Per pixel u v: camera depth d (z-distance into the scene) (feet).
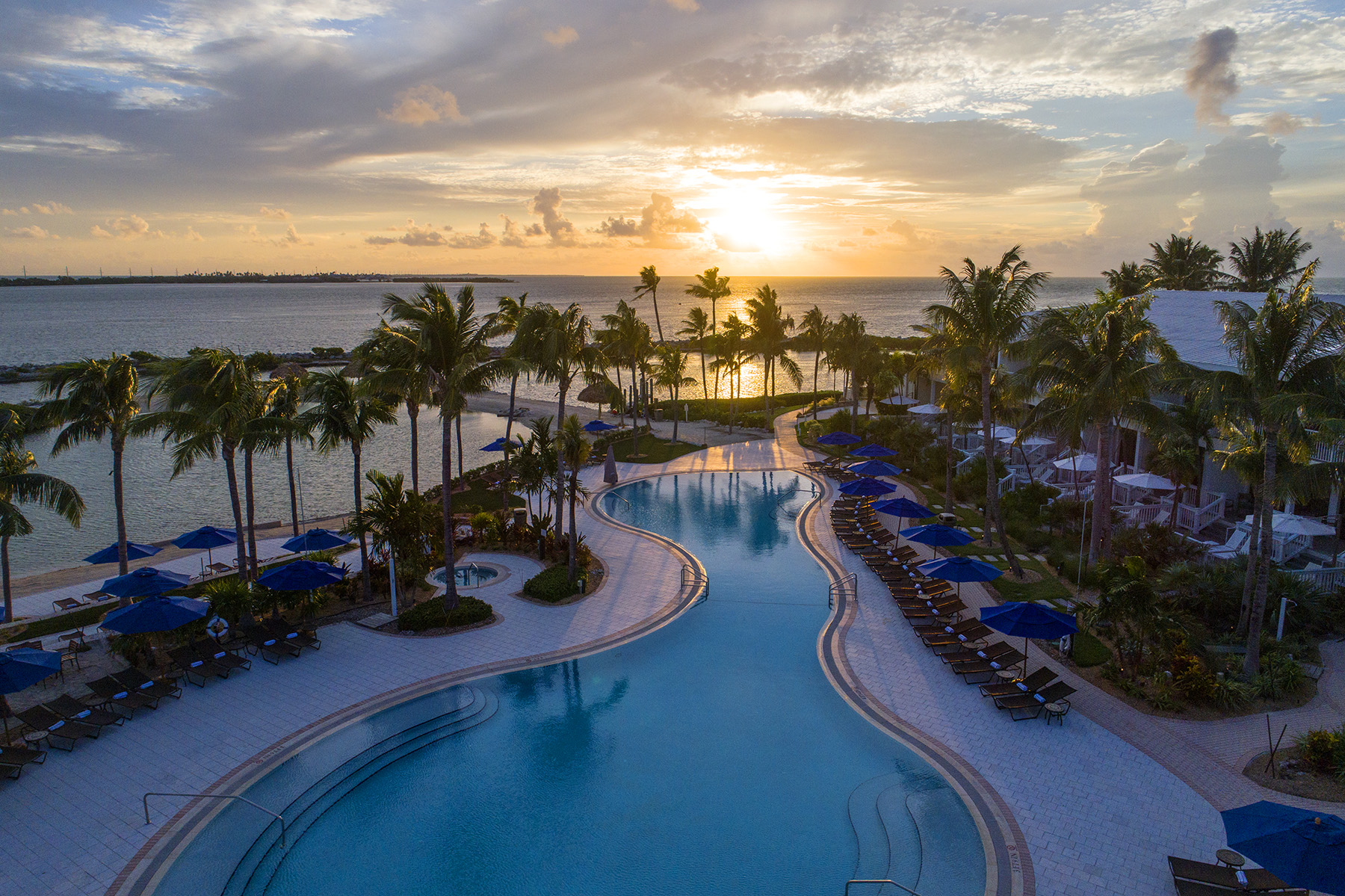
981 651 65.16
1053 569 88.38
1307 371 59.00
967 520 110.42
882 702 59.16
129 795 47.78
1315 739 49.39
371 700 59.72
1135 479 98.53
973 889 39.58
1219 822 44.37
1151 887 38.99
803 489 132.87
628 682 63.16
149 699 58.59
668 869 41.70
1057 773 49.42
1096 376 81.25
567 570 86.74
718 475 144.15
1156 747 52.42
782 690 61.57
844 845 43.34
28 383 304.30
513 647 69.62
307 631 69.92
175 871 41.39
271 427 82.69
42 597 88.74
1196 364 102.32
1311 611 69.87
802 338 264.31
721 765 51.37
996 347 87.76
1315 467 64.13
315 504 144.36
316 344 486.38
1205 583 74.64
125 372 83.97
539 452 101.45
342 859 42.60
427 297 74.38
